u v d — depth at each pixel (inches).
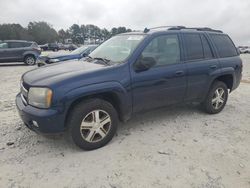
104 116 153.8
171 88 179.8
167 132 179.5
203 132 180.9
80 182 123.9
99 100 149.9
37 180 125.2
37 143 161.3
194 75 191.3
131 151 152.1
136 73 161.5
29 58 674.2
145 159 143.6
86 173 130.7
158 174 130.0
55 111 136.6
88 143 149.9
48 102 136.2
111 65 159.2
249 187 121.7
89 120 149.3
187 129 185.5
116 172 131.5
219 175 130.0
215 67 205.8
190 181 125.0
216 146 160.2
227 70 214.7
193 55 194.2
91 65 163.8
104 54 182.7
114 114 156.9
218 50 213.9
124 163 139.5
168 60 179.0
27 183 123.0
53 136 170.1
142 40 169.6
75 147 156.3
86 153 149.6
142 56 165.3
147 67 163.5
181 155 148.3
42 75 150.6
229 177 128.6
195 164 139.3
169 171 132.6
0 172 131.1
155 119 203.3
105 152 150.8
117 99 157.1
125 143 161.9
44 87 137.3
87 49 447.2
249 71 601.3
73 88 139.3
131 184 122.4
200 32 205.2
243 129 188.5
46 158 144.3
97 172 131.6
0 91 313.3
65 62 183.8
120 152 150.9
